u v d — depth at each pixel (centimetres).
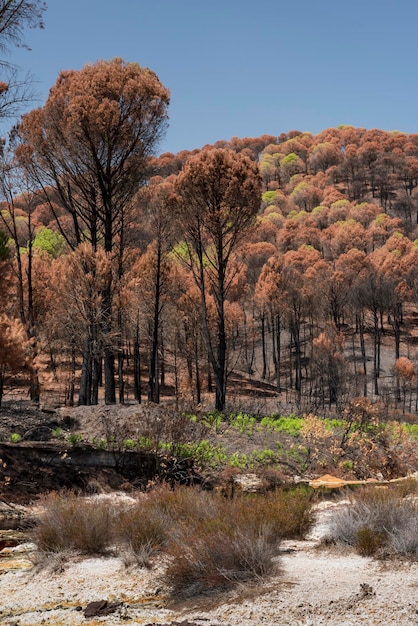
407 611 484
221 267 3153
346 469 1995
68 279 2794
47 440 1906
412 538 707
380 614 485
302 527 861
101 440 1848
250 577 632
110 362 2914
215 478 1769
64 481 1508
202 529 730
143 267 3612
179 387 4984
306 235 13725
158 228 3397
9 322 1342
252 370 7744
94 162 2972
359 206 17012
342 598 532
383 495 855
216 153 3011
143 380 6138
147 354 6719
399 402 6788
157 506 933
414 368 7912
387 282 8750
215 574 636
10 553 883
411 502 858
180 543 719
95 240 3122
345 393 5478
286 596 555
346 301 8494
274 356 7669
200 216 3081
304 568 664
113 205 3167
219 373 3044
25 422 2034
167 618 546
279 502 886
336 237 12912
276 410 3894
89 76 2877
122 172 3097
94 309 2786
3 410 2189
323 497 1393
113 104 2753
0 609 609
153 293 3716
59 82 3025
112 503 1020
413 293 9544
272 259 7656
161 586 662
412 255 10525
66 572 746
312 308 7931
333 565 674
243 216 3064
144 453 1705
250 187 2992
